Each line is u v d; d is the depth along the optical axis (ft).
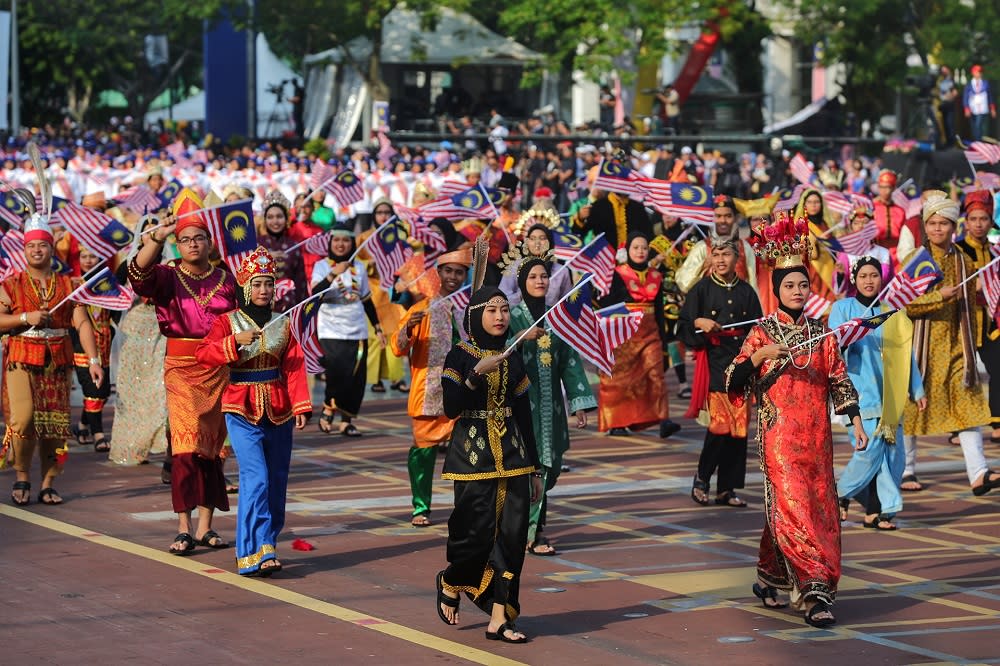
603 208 87.45
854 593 46.57
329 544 52.70
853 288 58.59
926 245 65.26
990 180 97.14
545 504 51.83
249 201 56.75
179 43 328.08
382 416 84.53
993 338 67.51
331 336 76.43
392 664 38.09
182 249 51.03
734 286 61.00
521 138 169.48
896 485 56.59
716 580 47.93
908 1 228.22
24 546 51.57
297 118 234.17
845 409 43.80
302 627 41.55
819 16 233.35
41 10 311.47
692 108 218.38
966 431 63.31
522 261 55.57
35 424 58.18
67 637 40.24
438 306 55.62
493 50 226.58
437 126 203.21
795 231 44.47
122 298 58.90
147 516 57.21
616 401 75.77
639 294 75.46
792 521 42.83
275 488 49.52
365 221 156.15
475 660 38.60
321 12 228.63
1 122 197.36
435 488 63.77
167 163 171.94
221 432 51.67
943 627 42.45
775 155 176.86
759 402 44.01
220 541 51.78
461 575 41.55
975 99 184.96
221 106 262.47
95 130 253.44
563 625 42.29
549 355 51.57
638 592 46.29
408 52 229.86
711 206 85.15
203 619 42.24
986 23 224.74
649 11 200.75
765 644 40.47
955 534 55.93
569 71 244.63
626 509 59.98
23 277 58.34
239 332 48.03
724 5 207.10
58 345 58.59
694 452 73.72
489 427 41.19
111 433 71.97
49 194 60.90
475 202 83.10
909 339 56.44
